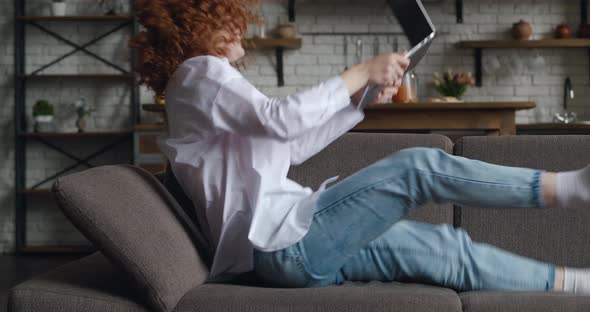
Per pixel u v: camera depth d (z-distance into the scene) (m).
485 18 6.21
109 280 1.75
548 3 6.19
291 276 1.74
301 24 6.23
